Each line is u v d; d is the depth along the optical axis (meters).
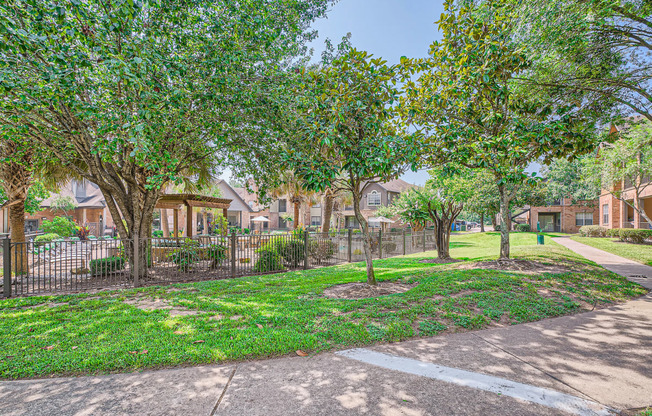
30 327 4.64
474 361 3.42
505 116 8.21
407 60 6.39
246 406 2.59
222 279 9.11
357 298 6.15
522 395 2.75
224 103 7.14
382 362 3.40
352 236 14.98
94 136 8.20
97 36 5.02
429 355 3.57
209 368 3.29
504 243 9.05
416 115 7.78
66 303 6.37
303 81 7.33
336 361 3.43
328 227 18.89
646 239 19.58
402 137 6.14
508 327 4.48
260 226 42.19
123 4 4.64
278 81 7.55
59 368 3.25
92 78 6.38
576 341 3.97
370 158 5.65
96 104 6.48
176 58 6.12
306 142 7.63
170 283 8.60
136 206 9.36
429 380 3.01
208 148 9.38
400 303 5.43
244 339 3.94
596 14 6.88
